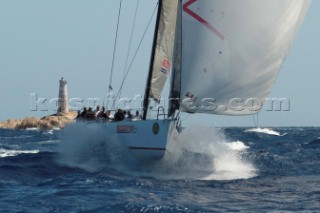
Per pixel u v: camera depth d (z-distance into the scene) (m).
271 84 63.91
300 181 67.00
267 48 62.81
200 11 63.22
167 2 74.75
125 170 70.69
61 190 55.81
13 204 48.91
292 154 109.81
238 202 52.03
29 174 66.38
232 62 62.88
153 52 75.69
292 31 63.38
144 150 68.00
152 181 62.69
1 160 77.62
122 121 71.31
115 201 50.72
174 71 65.38
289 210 48.53
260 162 86.06
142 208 47.06
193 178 66.06
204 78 63.62
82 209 47.25
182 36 64.12
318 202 52.31
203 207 49.12
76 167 71.69
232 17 62.34
